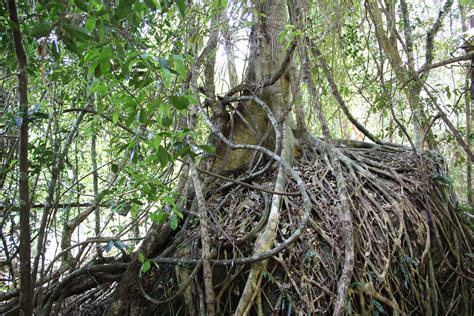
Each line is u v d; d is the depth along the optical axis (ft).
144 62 8.20
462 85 24.52
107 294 17.84
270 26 20.75
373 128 31.27
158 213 12.92
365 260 14.78
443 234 17.30
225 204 17.49
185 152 9.86
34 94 15.75
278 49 20.43
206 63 19.99
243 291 14.03
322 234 15.16
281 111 19.79
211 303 13.44
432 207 17.71
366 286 14.14
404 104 22.67
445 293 16.84
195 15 17.02
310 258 14.58
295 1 16.01
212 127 17.42
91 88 9.28
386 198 17.24
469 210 20.93
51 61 13.56
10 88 13.65
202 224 14.16
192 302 14.79
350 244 13.30
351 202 16.34
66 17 8.45
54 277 16.44
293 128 20.89
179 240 16.71
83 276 16.55
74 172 17.52
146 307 15.78
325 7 17.30
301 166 18.95
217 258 15.29
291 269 14.42
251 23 18.65
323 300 13.94
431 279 15.98
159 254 16.99
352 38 19.75
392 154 20.44
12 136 13.37
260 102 18.69
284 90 20.57
